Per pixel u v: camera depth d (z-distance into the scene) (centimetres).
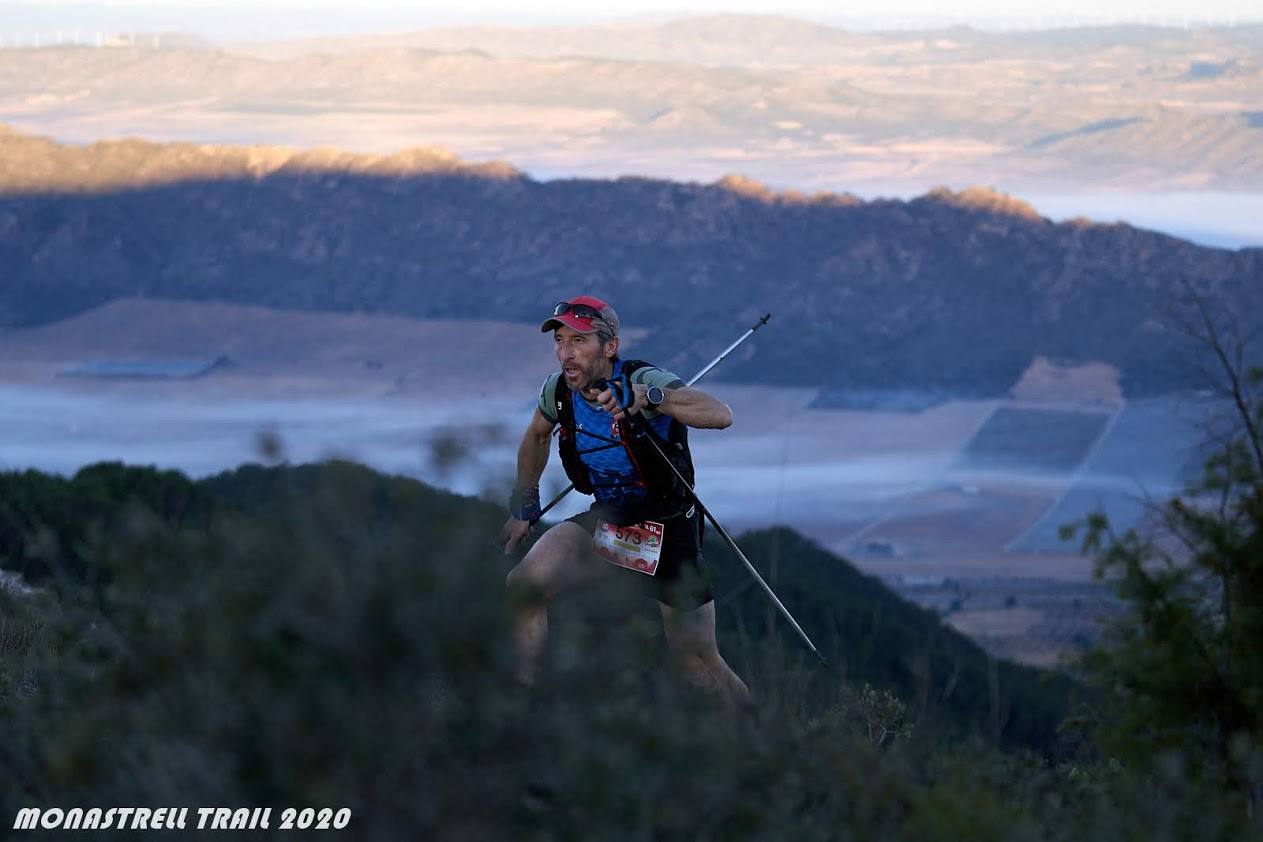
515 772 922
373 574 904
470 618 905
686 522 1989
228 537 958
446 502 955
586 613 1070
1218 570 1461
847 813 1176
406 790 895
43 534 1138
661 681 1125
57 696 1145
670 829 1023
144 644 967
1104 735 1498
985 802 1150
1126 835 1227
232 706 892
